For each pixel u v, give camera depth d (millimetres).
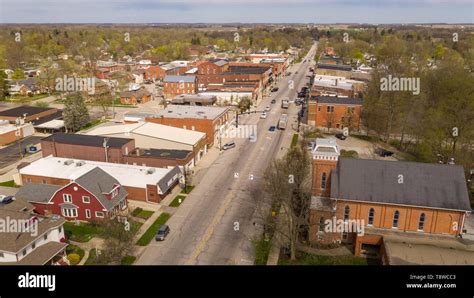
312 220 46594
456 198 43969
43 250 42500
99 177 54125
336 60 186250
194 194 60875
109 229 45156
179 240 48125
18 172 64625
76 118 95250
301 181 51875
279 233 49000
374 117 92000
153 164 68062
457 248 41875
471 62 136875
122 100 127438
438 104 84875
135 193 58375
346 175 46688
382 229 45469
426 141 75438
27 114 99562
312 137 89188
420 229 45062
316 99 99500
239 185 64000
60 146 71812
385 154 78438
